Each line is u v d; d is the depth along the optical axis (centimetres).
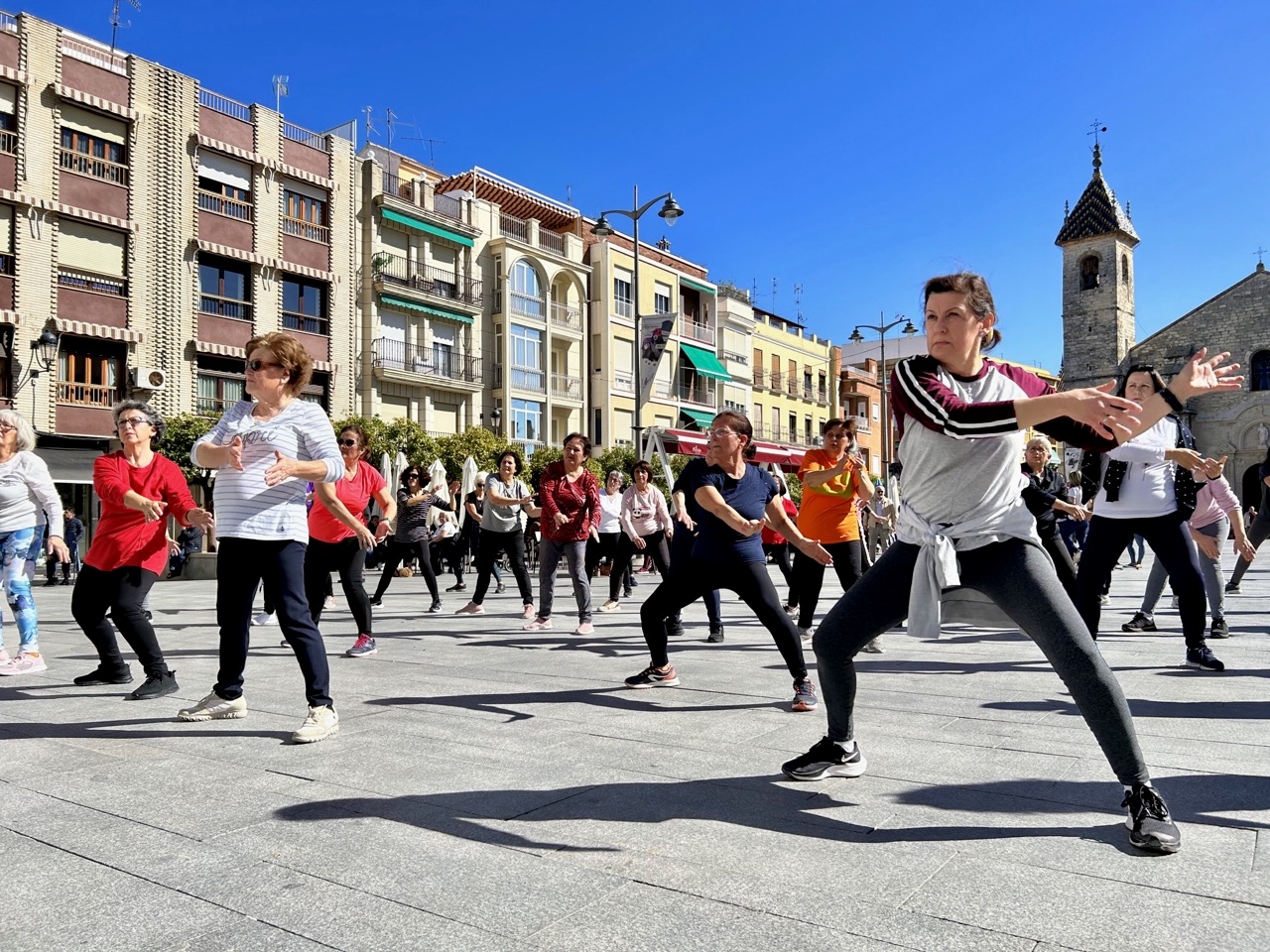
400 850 290
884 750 408
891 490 1595
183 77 2828
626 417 4372
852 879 265
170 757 406
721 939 228
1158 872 267
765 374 5484
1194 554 601
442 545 1522
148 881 266
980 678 594
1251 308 5238
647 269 4541
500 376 3819
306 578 700
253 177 3012
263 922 239
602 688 570
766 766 387
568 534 862
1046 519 683
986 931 230
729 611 1077
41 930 236
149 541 546
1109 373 5634
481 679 604
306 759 401
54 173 2527
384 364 3375
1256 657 655
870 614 332
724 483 515
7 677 617
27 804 337
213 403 2894
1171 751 398
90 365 2616
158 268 2750
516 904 249
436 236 3594
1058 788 348
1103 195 5738
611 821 316
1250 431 5188
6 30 2441
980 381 306
